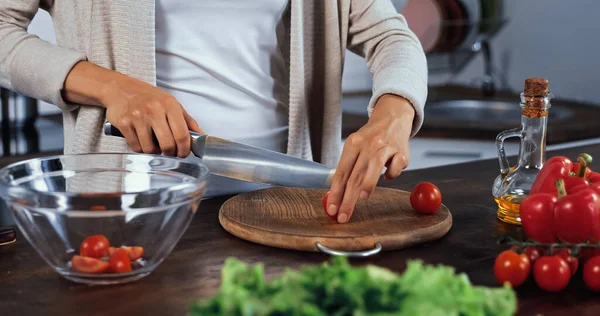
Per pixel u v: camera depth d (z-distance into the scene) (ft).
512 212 3.72
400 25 4.64
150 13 4.09
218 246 3.39
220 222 3.68
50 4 4.29
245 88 4.49
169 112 3.60
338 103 4.89
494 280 2.99
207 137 3.65
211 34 4.33
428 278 1.99
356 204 3.85
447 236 3.55
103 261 2.87
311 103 4.89
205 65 4.33
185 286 2.92
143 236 2.91
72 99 3.93
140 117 3.60
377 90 4.08
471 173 4.87
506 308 2.13
